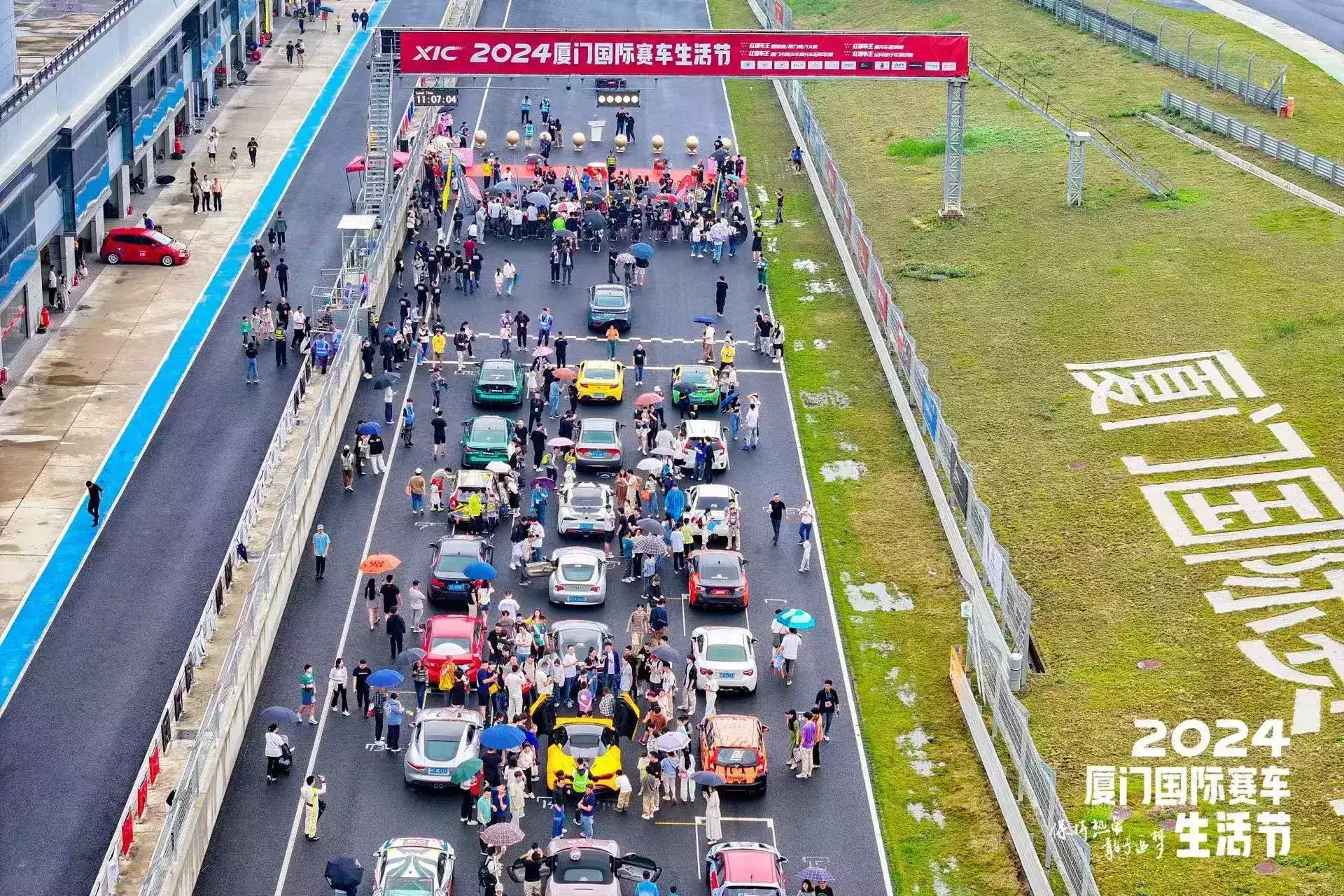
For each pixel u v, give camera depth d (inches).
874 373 3806.6
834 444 3503.9
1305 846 2342.5
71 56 3774.6
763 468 3395.7
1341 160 4746.6
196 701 2511.1
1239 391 3553.2
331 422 3289.9
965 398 3636.8
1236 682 2696.9
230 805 2396.7
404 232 4328.3
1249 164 4722.0
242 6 5718.5
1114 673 2733.8
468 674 2637.8
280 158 4913.9
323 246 4276.6
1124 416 3503.9
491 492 3102.9
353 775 2474.2
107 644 2687.0
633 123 5246.1
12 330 3575.3
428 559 3019.2
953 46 4323.3
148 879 2043.6
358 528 3105.3
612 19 6579.7
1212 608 2881.4
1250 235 4298.7
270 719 2437.3
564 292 4133.9
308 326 3654.0
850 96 5841.5
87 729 2491.4
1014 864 2353.6
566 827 2400.3
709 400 3565.5
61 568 2881.4
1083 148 4569.4
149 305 3885.3
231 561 2810.0
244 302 3929.6
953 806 2476.6
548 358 3678.6
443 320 3944.4
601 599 2893.7
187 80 4985.2
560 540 3125.0
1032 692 2696.9
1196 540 3078.2
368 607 2824.8
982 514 2942.9
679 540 3014.3
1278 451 3329.2
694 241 4407.0
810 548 3043.8
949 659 2822.3
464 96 5605.3
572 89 5689.0
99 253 4111.7
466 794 2389.3
